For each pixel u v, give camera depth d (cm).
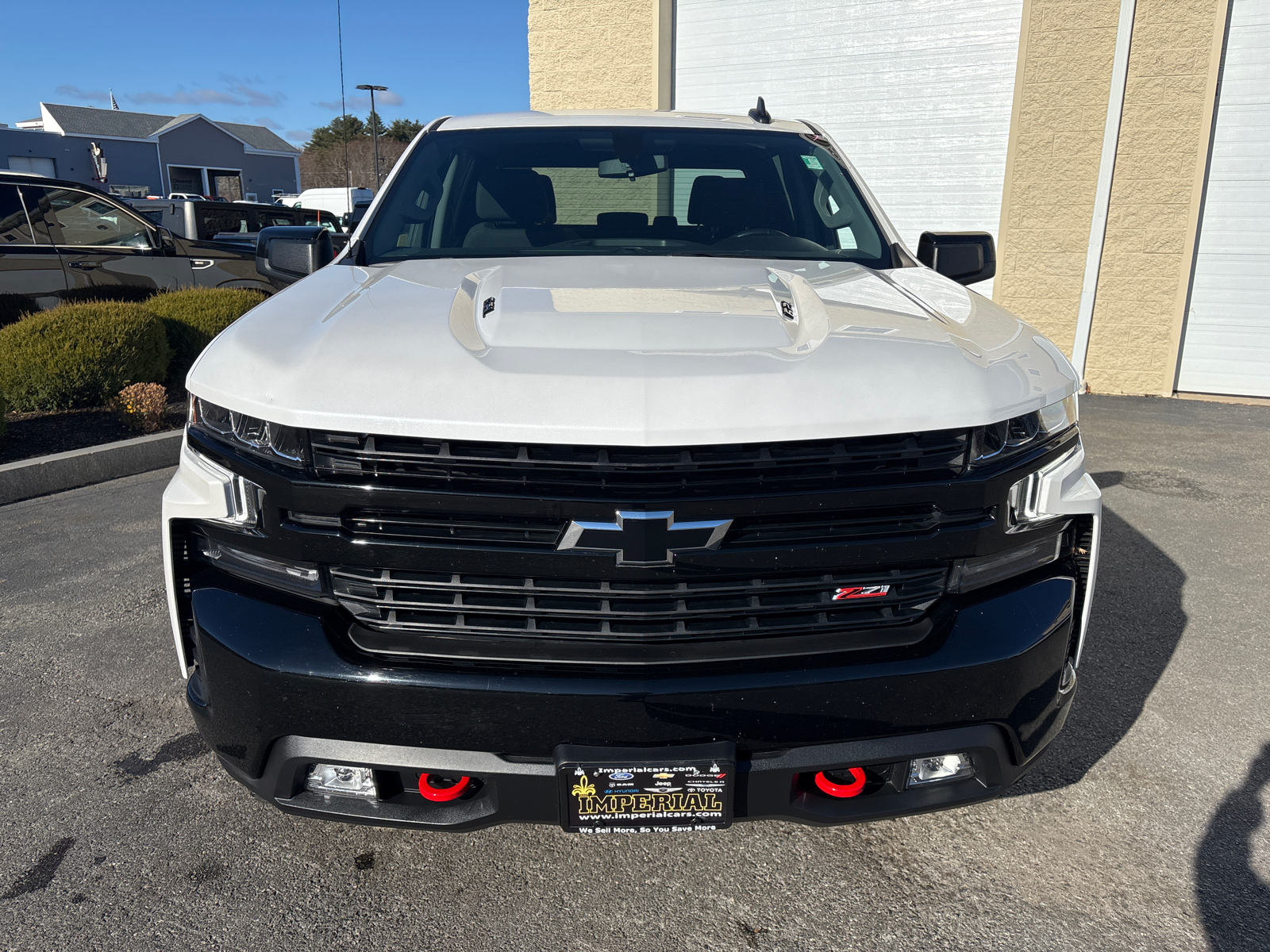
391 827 166
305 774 169
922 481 156
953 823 215
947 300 206
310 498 155
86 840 211
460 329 170
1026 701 166
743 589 154
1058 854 204
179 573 176
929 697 159
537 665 155
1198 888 192
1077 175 780
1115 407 746
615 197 276
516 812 162
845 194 286
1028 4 766
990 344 177
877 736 160
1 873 199
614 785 155
